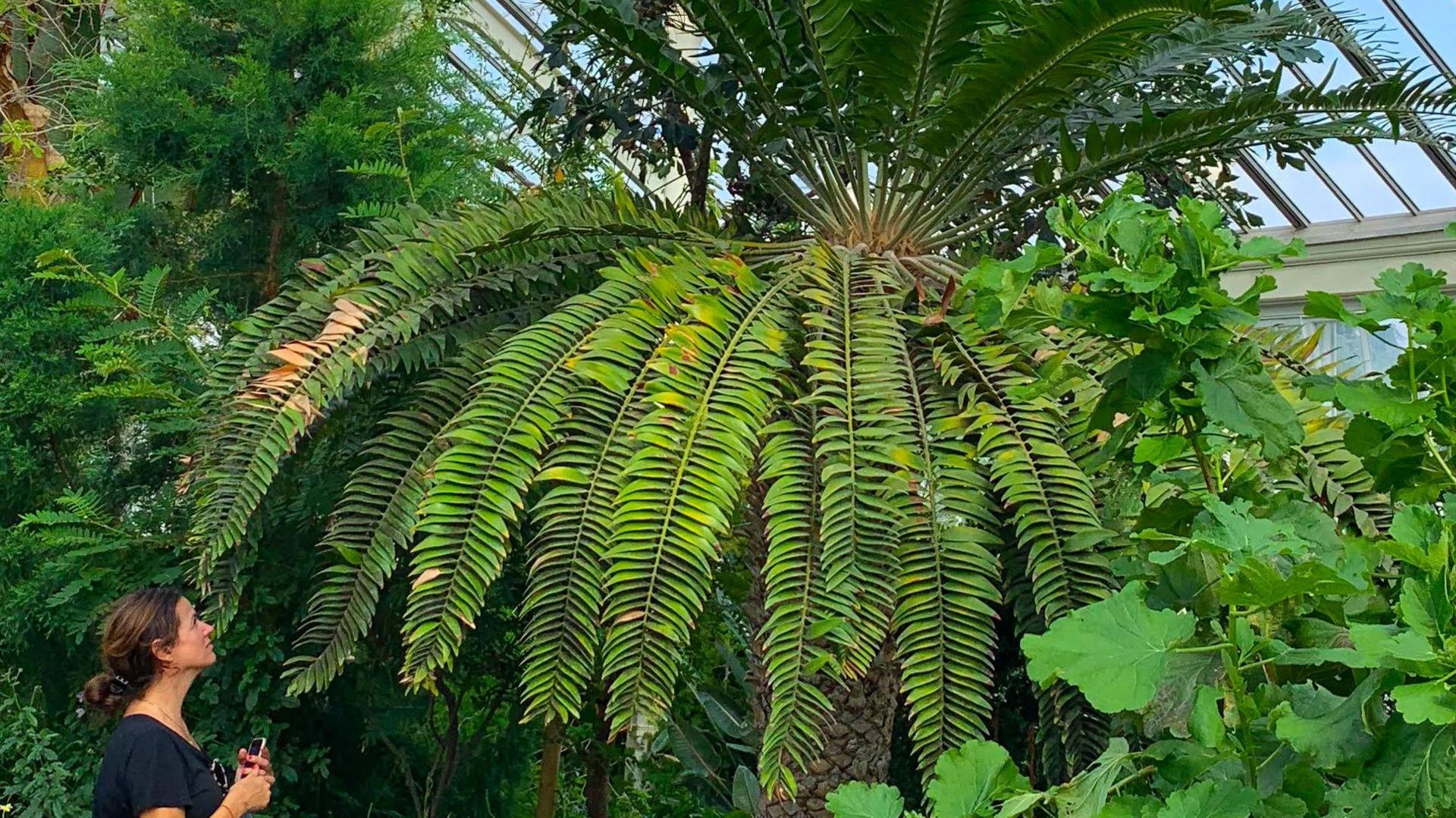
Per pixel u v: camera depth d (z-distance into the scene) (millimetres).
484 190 4047
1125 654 981
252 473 2072
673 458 1858
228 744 2766
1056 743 1880
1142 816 997
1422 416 1181
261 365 2299
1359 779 962
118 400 3162
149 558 2967
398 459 2182
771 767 1739
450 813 3434
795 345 2135
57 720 3086
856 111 2516
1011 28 2613
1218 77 3262
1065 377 1420
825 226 2773
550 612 1869
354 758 3258
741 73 2607
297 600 2855
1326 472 2135
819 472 1941
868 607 1807
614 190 2625
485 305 2447
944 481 1902
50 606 2852
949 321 2115
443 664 1847
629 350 2037
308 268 2465
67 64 3967
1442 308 1200
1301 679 1242
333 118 3342
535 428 1960
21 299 3125
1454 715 833
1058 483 1882
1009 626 2910
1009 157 2906
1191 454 1569
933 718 1785
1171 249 1270
